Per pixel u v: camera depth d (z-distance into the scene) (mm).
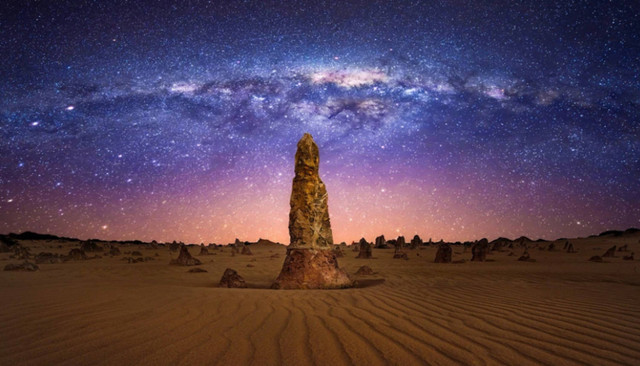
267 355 3312
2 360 3154
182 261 19875
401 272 14484
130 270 16312
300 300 6207
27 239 59219
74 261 23953
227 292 7148
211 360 3174
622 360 3283
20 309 5160
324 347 3551
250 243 72875
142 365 3043
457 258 26297
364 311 5277
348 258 27297
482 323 4582
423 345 3654
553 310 5438
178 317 4738
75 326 4254
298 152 10320
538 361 3242
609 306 5758
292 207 9984
